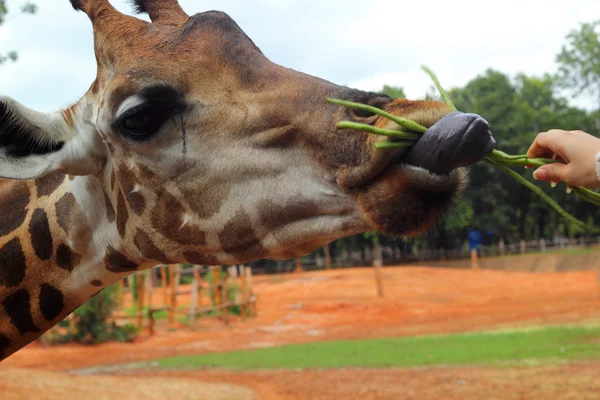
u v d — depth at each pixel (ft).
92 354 56.29
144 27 11.73
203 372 41.57
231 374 40.06
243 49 11.25
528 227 229.45
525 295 94.73
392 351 46.80
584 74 194.59
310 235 10.55
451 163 8.79
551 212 198.18
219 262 11.37
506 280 127.44
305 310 90.94
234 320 82.94
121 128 11.02
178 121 10.93
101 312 63.67
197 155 10.94
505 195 184.44
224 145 10.84
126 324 69.41
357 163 9.76
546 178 8.68
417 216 9.48
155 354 55.31
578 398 27.81
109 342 63.77
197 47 11.12
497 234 210.59
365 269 166.81
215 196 10.94
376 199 9.64
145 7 13.38
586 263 152.87
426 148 8.90
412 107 9.37
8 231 12.62
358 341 56.13
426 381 33.68
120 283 67.92
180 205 11.16
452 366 37.88
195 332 72.13
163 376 40.09
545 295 91.97
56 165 11.56
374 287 123.75
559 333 49.93
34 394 28.81
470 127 8.64
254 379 37.52
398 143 9.14
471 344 47.37
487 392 30.04
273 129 10.63
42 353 56.13
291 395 32.17
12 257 12.51
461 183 9.45
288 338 63.77
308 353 48.93
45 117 11.52
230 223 10.89
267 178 10.66
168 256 11.58
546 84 229.04
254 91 10.87
